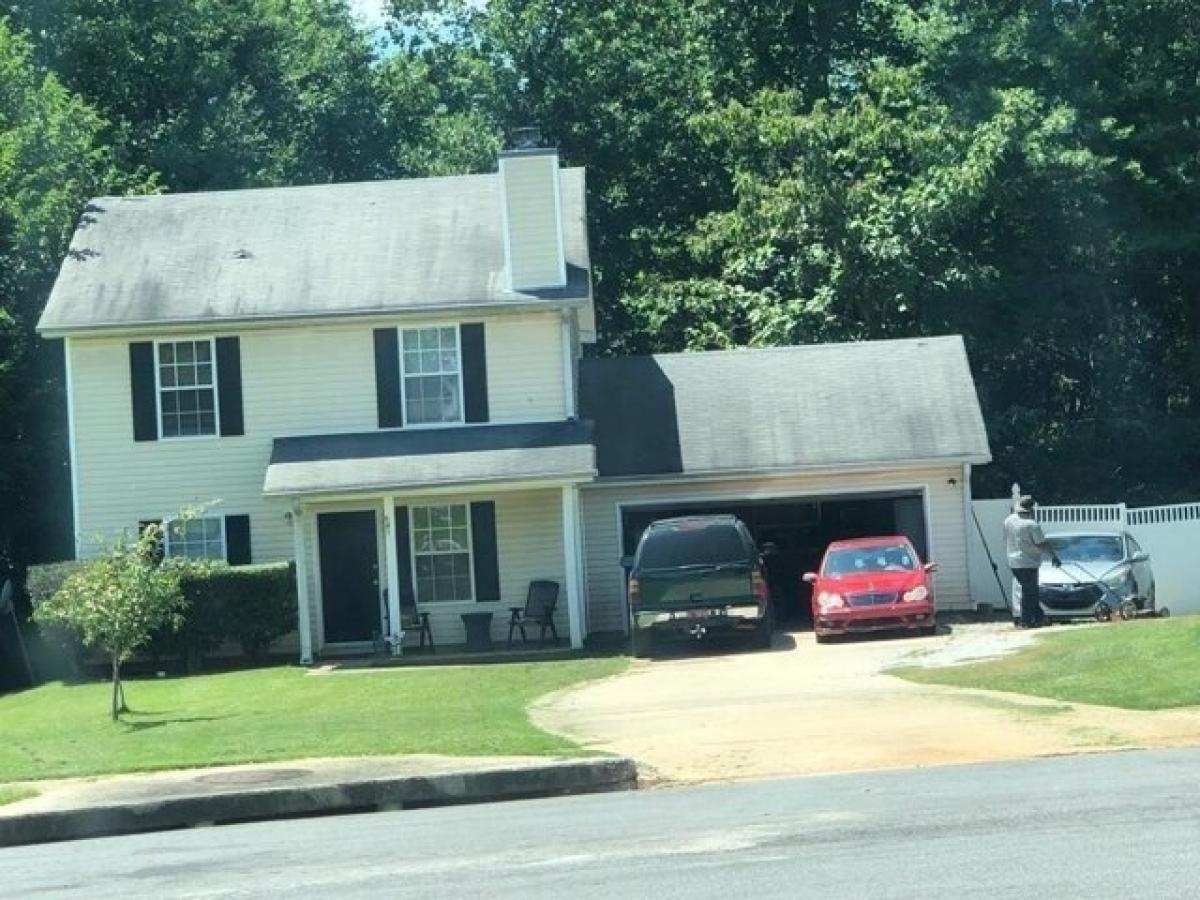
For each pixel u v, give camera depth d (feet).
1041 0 142.51
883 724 55.47
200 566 83.35
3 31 130.93
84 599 73.51
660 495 108.78
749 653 88.99
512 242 106.52
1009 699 59.82
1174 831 33.96
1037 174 133.69
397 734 58.70
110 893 34.35
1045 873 30.42
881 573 92.79
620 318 161.17
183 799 46.93
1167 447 139.85
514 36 164.55
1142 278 146.61
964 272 133.39
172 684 90.89
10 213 120.06
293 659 101.45
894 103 141.69
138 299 106.22
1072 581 94.02
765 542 115.03
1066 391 150.41
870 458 107.34
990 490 139.33
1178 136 137.90
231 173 157.99
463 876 33.71
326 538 105.09
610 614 108.17
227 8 167.53
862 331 136.05
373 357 106.32
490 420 106.52
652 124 161.99
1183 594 109.29
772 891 30.14
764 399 112.98
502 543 105.91
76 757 59.47
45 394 121.70
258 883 34.42
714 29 161.89
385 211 113.91
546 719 63.16
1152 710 55.11
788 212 135.03
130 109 157.38
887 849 33.88
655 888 31.04
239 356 106.11
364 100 180.86
